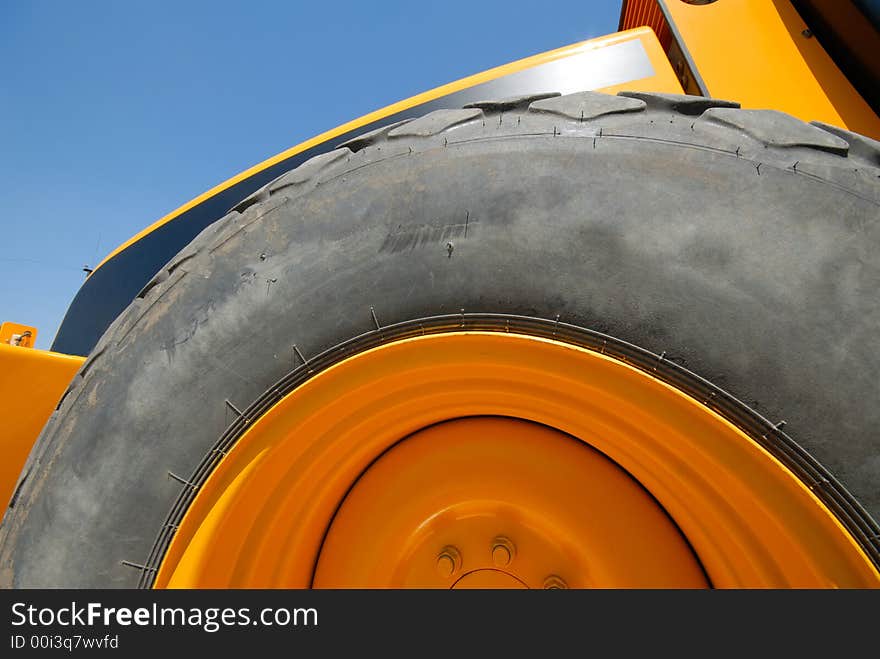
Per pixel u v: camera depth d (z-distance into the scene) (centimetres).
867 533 70
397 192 98
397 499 110
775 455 75
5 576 101
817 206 80
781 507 75
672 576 94
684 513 90
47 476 104
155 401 98
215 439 95
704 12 155
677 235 83
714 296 79
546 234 88
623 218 86
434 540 106
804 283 77
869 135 130
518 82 169
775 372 76
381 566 108
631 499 98
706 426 79
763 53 145
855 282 76
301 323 95
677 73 164
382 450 113
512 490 103
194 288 103
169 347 101
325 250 98
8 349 144
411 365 93
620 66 160
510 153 95
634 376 82
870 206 79
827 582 73
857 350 73
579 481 100
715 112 93
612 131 93
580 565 98
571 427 97
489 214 91
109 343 111
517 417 104
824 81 139
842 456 72
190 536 94
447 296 90
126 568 93
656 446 86
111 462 97
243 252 103
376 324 93
